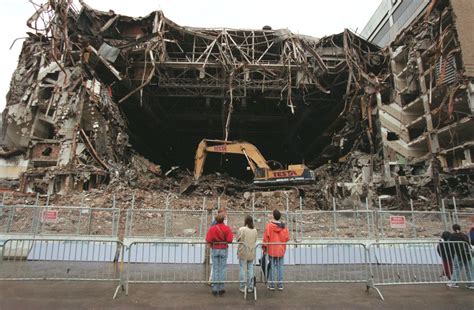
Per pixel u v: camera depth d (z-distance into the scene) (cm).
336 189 2838
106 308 639
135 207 2222
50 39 3177
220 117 4384
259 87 3541
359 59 3550
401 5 3647
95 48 3294
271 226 820
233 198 2847
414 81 3072
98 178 2627
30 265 1038
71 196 2331
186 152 5575
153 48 3247
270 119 4394
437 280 902
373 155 3183
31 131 2881
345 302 696
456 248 852
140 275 941
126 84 3459
